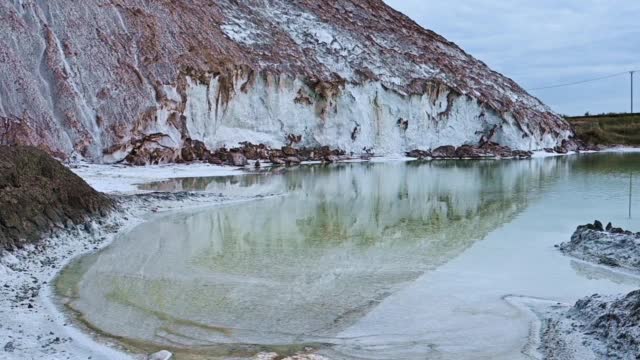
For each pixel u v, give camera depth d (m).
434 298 10.30
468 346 8.21
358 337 8.55
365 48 55.16
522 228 16.91
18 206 13.34
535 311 9.55
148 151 33.09
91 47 34.09
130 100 33.62
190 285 11.09
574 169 38.72
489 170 38.12
